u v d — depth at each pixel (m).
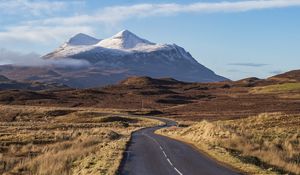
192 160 30.62
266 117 60.31
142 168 27.06
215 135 45.62
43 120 128.12
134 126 100.75
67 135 54.97
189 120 120.31
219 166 27.36
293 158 35.22
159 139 52.38
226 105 172.62
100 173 24.19
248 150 35.53
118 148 39.03
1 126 83.69
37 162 32.00
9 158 34.91
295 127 52.34
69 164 30.88
